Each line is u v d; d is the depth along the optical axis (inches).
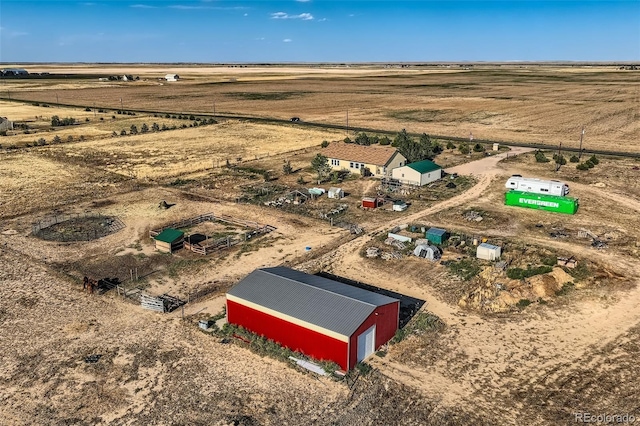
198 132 4800.7
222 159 3666.3
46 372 1266.0
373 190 2849.4
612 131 4510.3
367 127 5012.3
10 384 1222.3
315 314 1316.4
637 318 1486.2
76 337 1418.6
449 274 1779.0
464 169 3284.9
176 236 2034.9
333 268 1844.2
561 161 3339.1
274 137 4527.6
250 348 1358.3
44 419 1107.9
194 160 3641.7
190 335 1427.2
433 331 1435.8
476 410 1127.6
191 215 2450.8
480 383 1216.2
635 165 3299.7
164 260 1942.7
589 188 2807.6
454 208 2498.8
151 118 5718.5
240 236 2174.0
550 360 1299.2
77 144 4229.8
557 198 2400.3
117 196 2763.3
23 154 3814.0
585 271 1769.2
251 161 3599.9
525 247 1977.1
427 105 6481.3
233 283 1748.3
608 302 1577.3
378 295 1423.5
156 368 1280.8
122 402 1159.6
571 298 1603.1
